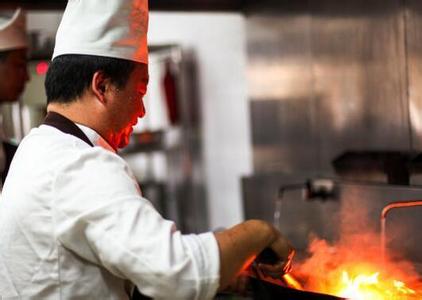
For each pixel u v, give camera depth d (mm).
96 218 983
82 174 1021
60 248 1047
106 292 1094
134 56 1137
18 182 1100
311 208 2277
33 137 1142
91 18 1109
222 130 3449
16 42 2086
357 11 2115
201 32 3572
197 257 982
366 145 2129
